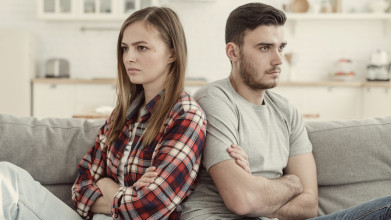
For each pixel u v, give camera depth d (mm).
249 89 1353
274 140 1351
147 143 1190
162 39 1234
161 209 1091
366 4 4914
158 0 4715
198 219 1164
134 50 1229
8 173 1132
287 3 4922
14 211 1089
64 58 5004
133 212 1086
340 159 1482
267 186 1176
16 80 4488
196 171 1177
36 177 1420
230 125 1246
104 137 1360
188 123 1166
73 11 4648
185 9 4953
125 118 1324
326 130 1526
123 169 1279
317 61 5000
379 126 1538
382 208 989
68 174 1439
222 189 1143
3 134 1412
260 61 1306
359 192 1477
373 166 1481
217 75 5027
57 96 4543
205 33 4984
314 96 4504
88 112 2693
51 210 1194
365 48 4965
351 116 4531
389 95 3982
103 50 5020
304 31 4973
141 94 1354
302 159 1397
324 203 1472
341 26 4953
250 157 1279
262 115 1352
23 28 4969
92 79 4531
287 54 4789
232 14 1374
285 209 1235
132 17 1245
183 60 1266
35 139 1434
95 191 1290
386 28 4918
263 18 1290
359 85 4457
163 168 1108
